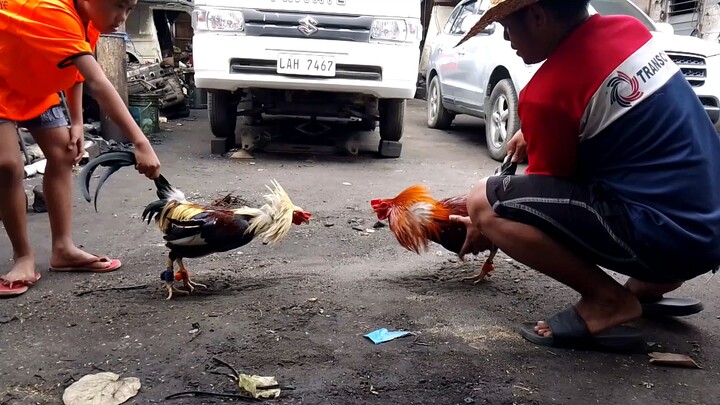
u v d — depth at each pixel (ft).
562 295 10.41
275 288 10.37
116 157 9.66
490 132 25.02
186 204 9.68
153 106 27.25
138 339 8.42
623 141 7.38
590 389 7.45
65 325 8.86
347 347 8.29
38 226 13.89
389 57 20.26
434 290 10.51
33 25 8.81
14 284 10.05
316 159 22.59
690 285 11.21
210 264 11.69
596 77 7.08
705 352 8.58
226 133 23.11
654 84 7.20
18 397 7.04
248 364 7.77
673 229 7.13
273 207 9.71
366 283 10.75
